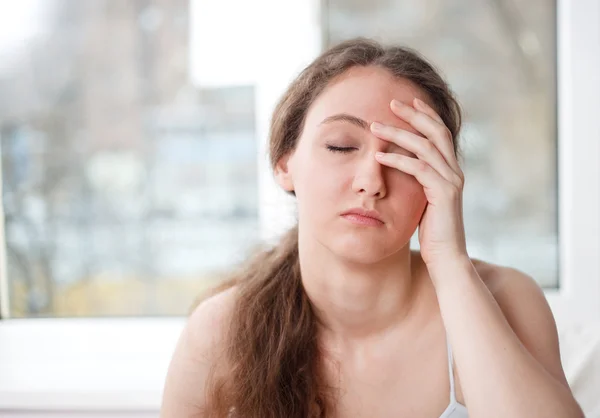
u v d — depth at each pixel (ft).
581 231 4.10
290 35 4.27
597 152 4.04
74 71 4.35
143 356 4.24
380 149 2.12
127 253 4.48
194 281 4.49
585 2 3.95
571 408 2.02
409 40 4.25
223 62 4.33
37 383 3.83
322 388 2.43
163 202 4.43
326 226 2.12
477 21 4.21
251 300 2.60
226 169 4.41
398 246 2.15
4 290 4.53
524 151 4.26
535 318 2.41
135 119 4.37
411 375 2.39
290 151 2.39
